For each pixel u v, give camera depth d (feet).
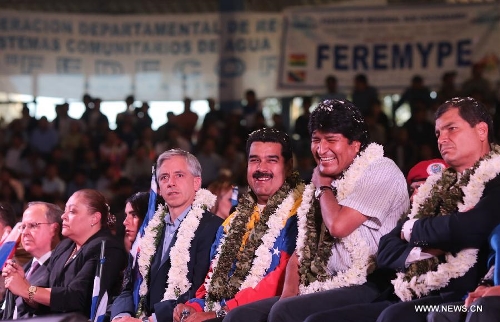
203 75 55.26
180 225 22.00
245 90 54.34
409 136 43.27
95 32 56.24
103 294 22.50
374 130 44.83
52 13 56.24
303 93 52.95
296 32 53.01
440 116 18.20
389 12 51.42
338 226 18.57
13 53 56.24
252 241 20.62
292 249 20.26
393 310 16.97
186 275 21.52
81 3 57.00
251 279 20.27
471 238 16.92
